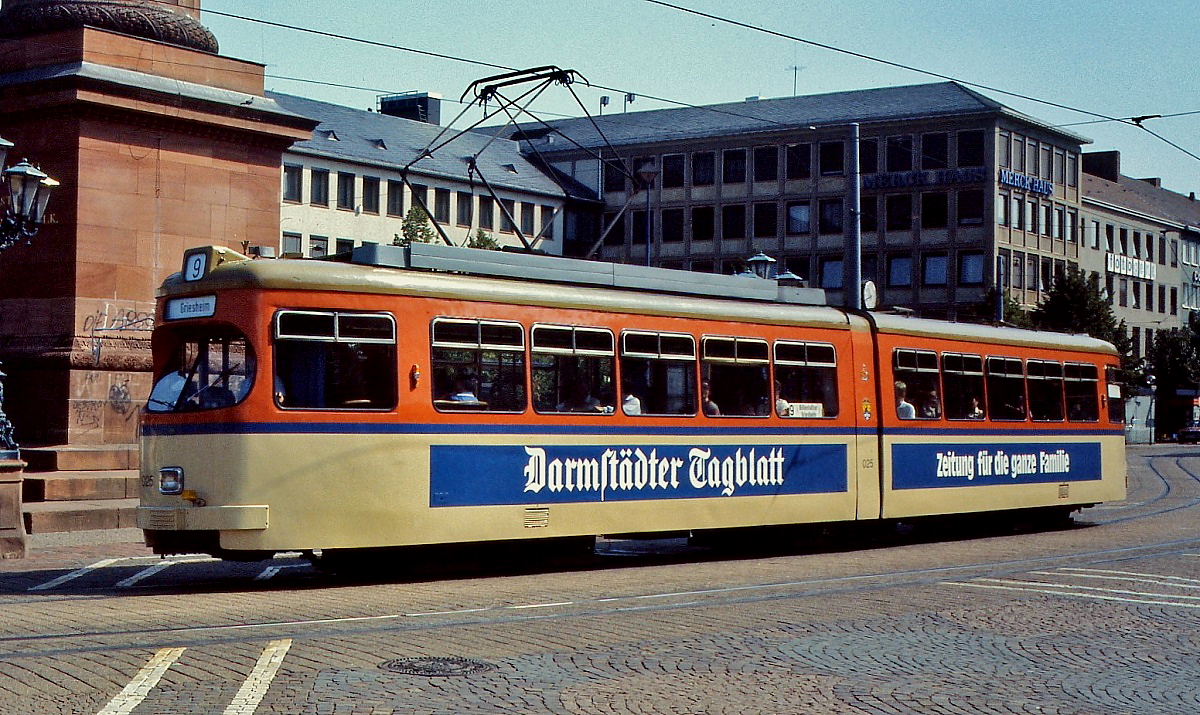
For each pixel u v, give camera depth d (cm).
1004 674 970
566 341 1617
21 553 1709
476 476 1523
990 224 7481
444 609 1242
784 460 1862
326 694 849
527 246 1834
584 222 8125
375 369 1456
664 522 1708
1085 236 8706
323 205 6700
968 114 7500
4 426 1712
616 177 8131
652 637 1091
